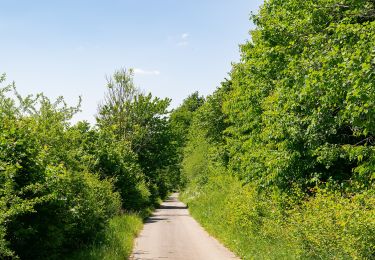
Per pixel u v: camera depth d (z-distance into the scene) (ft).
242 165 66.54
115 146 90.99
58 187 31.68
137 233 66.59
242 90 77.92
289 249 38.68
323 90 36.35
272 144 53.72
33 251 31.58
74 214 36.27
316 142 44.34
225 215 69.31
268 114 49.73
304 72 37.65
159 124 148.46
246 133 93.40
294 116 45.42
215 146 135.44
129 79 141.79
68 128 48.24
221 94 133.90
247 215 53.98
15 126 32.04
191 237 63.87
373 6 42.42
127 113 142.10
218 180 108.78
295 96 42.16
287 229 41.22
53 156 38.19
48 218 31.96
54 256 33.17
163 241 58.59
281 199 46.47
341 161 48.93
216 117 134.00
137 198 96.53
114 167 82.74
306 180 47.65
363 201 30.71
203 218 88.07
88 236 44.39
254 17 60.29
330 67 32.35
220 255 46.34
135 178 96.94
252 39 70.95
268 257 39.32
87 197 42.98
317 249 33.06
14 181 28.89
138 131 140.97
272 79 61.36
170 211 137.08
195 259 43.60
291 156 46.55
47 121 43.21
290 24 49.42
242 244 48.03
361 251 26.96
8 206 27.17
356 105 30.45
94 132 83.15
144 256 45.27
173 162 161.38
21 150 30.25
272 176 48.62
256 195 56.08
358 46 31.99
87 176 56.03
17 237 28.78
